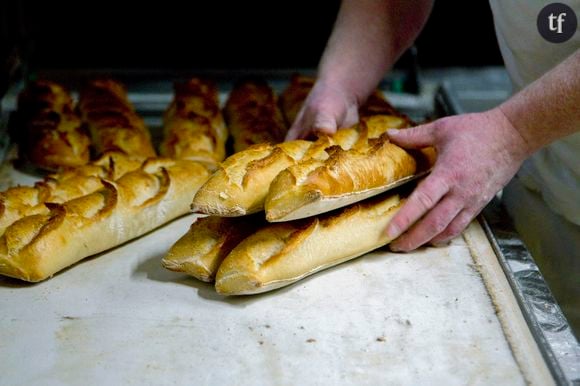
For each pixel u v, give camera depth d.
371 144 0.88
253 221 0.84
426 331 0.74
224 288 0.78
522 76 0.99
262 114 1.16
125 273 0.85
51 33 1.40
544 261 1.00
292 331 0.74
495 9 0.99
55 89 1.21
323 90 1.03
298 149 0.87
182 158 1.05
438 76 1.50
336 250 0.82
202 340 0.73
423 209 0.83
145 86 1.38
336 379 0.68
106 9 1.39
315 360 0.71
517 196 1.07
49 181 0.95
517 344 0.72
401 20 1.08
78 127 1.14
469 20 1.48
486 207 0.95
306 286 0.81
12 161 1.10
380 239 0.85
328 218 0.82
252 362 0.70
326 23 1.43
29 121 1.13
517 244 0.88
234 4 1.41
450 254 0.86
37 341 0.74
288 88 1.26
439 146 0.86
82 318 0.77
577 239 1.02
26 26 1.36
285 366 0.70
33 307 0.79
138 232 0.91
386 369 0.69
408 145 0.88
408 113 1.26
